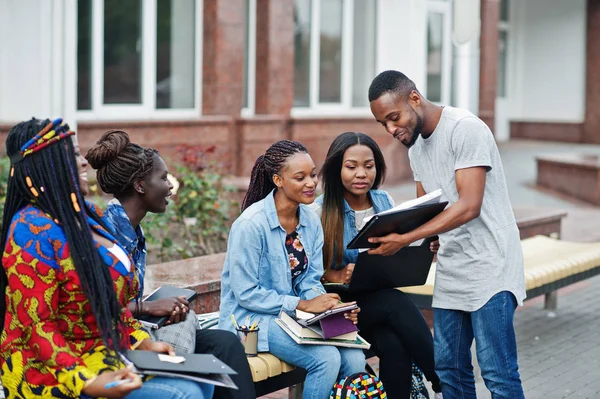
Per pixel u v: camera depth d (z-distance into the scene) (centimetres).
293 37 1584
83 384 367
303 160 507
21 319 378
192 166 990
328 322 495
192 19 1446
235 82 1477
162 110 1413
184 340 451
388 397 545
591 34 2633
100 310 384
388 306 550
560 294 1012
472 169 482
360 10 1750
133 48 1368
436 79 1884
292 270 523
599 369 731
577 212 1495
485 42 2141
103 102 1330
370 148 565
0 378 402
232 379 452
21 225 381
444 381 523
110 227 427
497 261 493
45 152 385
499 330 492
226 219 980
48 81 1177
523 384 688
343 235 570
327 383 492
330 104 1716
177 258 962
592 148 2517
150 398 393
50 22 1173
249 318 511
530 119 2784
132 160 453
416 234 482
